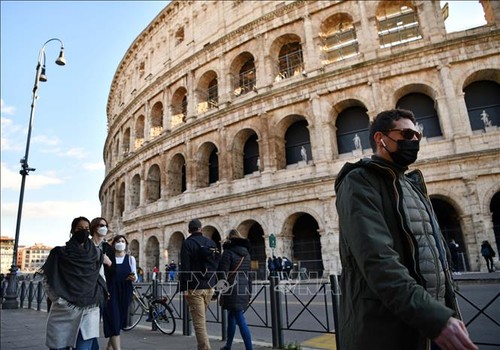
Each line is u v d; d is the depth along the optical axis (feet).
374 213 10.62
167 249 132.05
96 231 26.16
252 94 122.83
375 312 10.30
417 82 97.35
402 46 101.50
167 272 120.88
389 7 112.88
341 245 12.01
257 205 108.88
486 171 83.82
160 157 147.95
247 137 128.47
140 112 175.63
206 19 149.28
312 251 112.68
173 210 130.11
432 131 99.30
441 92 94.17
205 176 133.69
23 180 80.07
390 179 11.75
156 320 43.52
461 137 87.97
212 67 139.13
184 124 141.79
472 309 42.55
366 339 10.28
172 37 164.96
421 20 101.19
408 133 12.41
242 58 134.62
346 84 104.27
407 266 10.80
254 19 131.34
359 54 106.11
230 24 138.62
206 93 145.38
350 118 111.04
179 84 151.12
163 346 33.58
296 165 110.63
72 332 20.54
